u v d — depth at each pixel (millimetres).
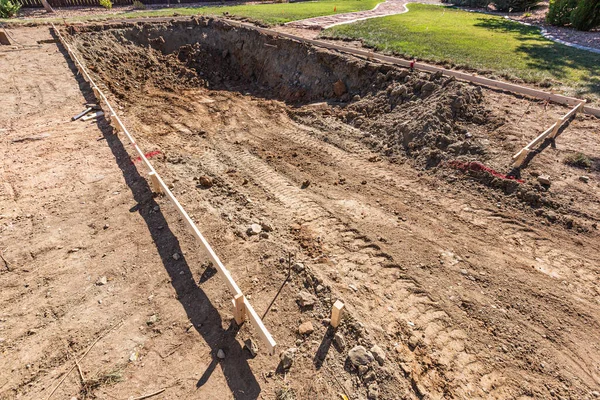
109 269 4816
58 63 12211
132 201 6137
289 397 3438
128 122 9336
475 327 4234
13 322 4105
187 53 15547
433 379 3635
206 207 6250
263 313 4297
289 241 5520
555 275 4895
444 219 6051
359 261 5168
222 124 10336
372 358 3746
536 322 4289
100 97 9562
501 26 17266
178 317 4207
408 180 7219
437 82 9375
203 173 7520
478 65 10875
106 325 4094
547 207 5992
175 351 3840
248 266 4961
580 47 13047
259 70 14648
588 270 4938
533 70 10492
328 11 20547
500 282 4816
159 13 18906
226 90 14273
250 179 7395
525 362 3861
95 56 13539
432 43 13430
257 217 6125
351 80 11453
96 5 21531
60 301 4363
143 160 6547
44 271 4758
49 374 3604
